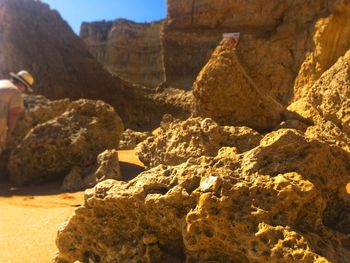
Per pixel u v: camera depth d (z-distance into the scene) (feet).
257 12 53.21
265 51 49.19
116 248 9.29
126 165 23.13
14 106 22.25
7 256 11.03
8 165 23.25
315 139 9.95
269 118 18.30
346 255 8.39
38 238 12.35
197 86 18.74
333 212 10.53
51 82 58.49
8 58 55.21
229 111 18.33
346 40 41.52
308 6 47.19
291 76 45.83
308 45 44.68
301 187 8.34
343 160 10.73
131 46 127.95
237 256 8.05
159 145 17.61
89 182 20.48
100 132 23.65
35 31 60.90
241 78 17.95
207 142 15.69
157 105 63.67
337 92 18.35
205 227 8.12
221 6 58.49
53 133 22.85
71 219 9.75
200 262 8.32
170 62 66.08
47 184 22.61
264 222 7.87
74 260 9.78
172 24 64.80
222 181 8.23
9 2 58.29
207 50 61.31
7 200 18.51
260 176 8.70
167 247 9.01
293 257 7.32
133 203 8.96
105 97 65.62
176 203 8.47
